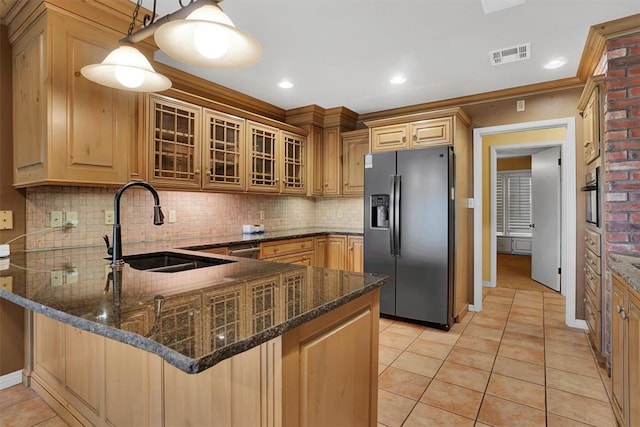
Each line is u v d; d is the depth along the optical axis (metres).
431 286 3.21
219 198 3.58
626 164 2.20
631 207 2.19
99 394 1.63
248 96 3.67
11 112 2.16
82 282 1.30
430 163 3.22
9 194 2.14
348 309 1.24
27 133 2.01
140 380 1.39
